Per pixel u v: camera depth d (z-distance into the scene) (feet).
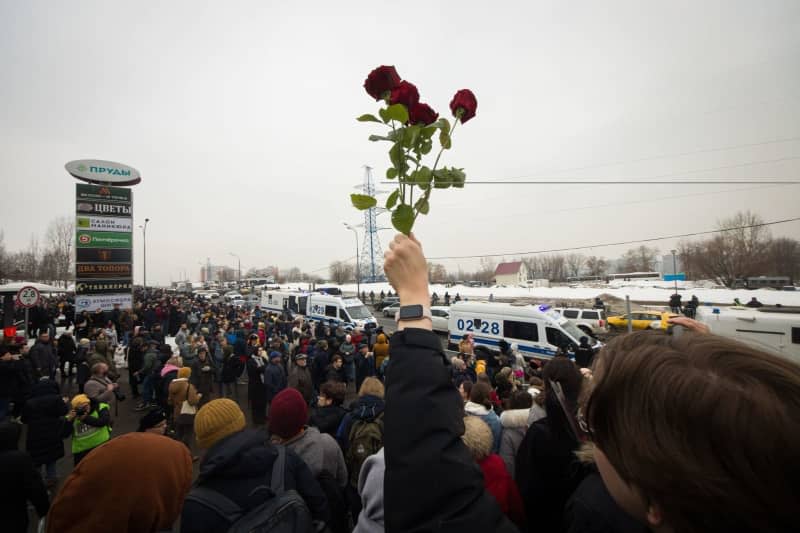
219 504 5.57
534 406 9.54
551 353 40.50
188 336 39.93
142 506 4.70
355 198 3.45
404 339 2.98
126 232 55.88
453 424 2.73
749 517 1.55
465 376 21.44
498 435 10.69
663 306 104.88
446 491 2.47
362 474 6.57
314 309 66.54
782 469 1.48
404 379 2.83
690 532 1.83
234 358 31.14
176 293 191.42
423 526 2.43
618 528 2.90
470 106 3.59
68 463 20.30
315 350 31.14
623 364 2.26
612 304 111.04
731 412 1.64
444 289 179.83
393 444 2.71
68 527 4.55
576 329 41.98
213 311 69.77
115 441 5.03
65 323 66.74
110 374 25.76
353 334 34.04
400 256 3.31
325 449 10.00
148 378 29.32
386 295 159.74
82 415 15.56
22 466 10.00
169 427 20.83
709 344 2.10
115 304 54.60
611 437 2.23
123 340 51.44
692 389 1.81
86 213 53.01
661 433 1.85
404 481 2.56
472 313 48.03
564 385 5.70
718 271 166.20
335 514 8.75
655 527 2.20
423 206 3.37
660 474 1.85
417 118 3.44
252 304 121.08
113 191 55.11
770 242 157.58
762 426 1.55
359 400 12.09
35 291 38.45
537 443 5.69
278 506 5.73
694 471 1.68
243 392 34.32
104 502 4.58
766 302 105.70
